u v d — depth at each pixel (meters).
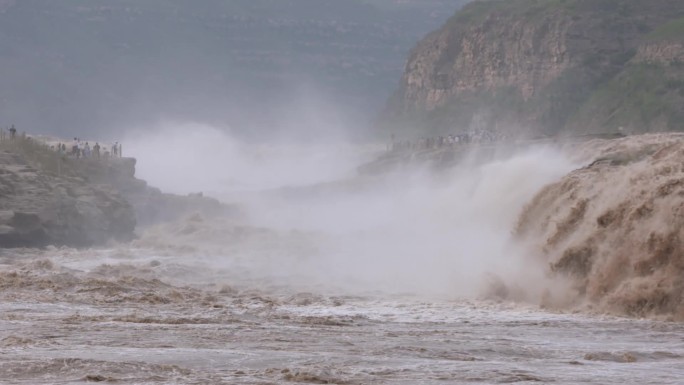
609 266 94.38
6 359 56.28
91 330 70.25
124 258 154.88
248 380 51.69
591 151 161.38
